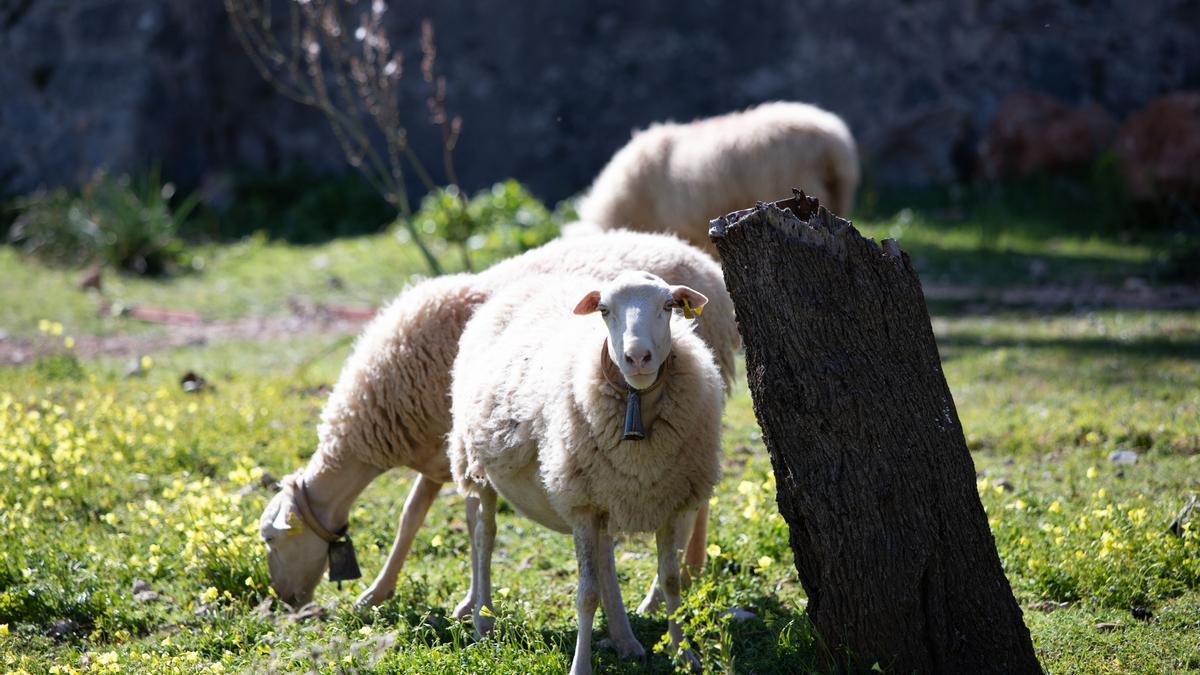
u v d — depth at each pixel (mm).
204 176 61531
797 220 13797
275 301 46094
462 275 18906
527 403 15102
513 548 20422
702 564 17312
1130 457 22969
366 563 19922
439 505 22266
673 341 14539
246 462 22438
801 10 64188
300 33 62375
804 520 13945
